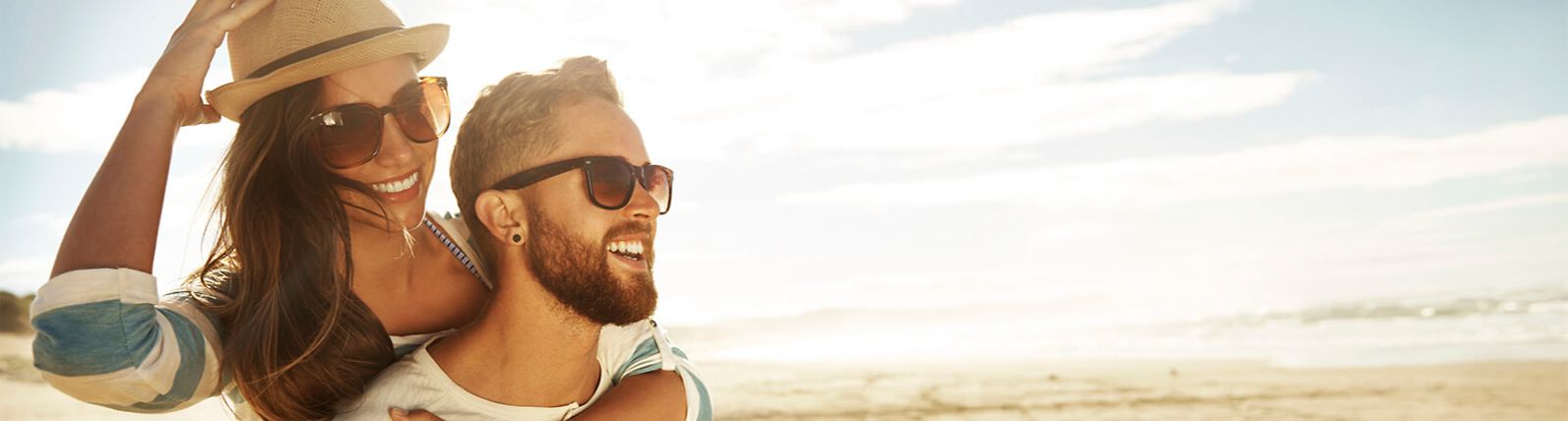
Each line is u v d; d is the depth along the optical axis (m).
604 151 1.44
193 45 1.55
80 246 1.39
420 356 1.55
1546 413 8.22
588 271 1.43
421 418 1.49
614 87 1.53
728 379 10.30
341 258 1.62
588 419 1.57
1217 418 7.95
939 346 17.44
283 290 1.55
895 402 8.52
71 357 1.34
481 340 1.52
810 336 22.47
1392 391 9.38
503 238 1.46
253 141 1.61
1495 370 10.75
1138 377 10.62
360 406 1.53
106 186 1.42
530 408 1.52
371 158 1.61
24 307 15.97
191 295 1.60
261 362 1.52
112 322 1.36
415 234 1.74
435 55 1.79
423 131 1.67
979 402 8.57
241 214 1.59
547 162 1.43
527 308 1.47
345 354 1.56
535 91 1.45
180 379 1.47
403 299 1.69
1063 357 13.84
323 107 1.61
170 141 1.50
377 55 1.61
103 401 1.42
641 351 1.70
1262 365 11.89
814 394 8.94
